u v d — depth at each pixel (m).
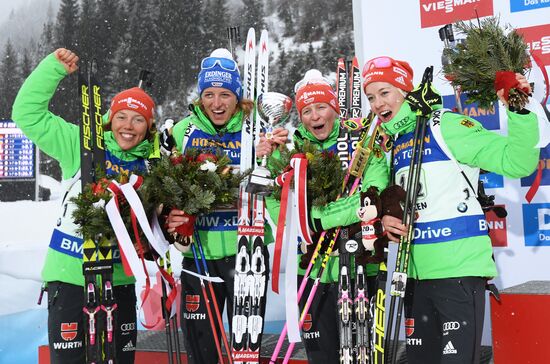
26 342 8.07
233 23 18.55
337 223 3.86
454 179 3.49
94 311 3.94
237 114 4.64
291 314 3.90
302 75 18.02
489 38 3.45
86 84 4.37
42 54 19.77
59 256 4.12
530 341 3.94
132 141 4.29
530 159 3.21
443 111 3.58
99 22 19.31
